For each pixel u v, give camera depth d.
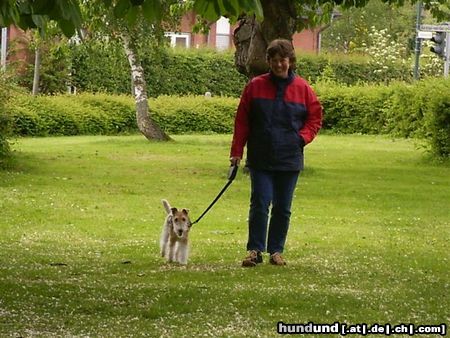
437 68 50.62
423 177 22.52
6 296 8.57
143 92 33.44
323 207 16.81
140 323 7.58
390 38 56.97
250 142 10.28
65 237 12.85
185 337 7.12
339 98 41.44
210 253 11.55
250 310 8.15
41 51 41.31
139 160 25.55
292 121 10.18
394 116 37.50
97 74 44.41
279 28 19.47
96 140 34.00
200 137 37.34
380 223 14.93
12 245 11.99
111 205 16.53
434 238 13.38
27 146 29.91
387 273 10.29
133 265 10.62
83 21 6.59
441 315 8.16
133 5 6.81
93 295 8.72
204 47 47.84
